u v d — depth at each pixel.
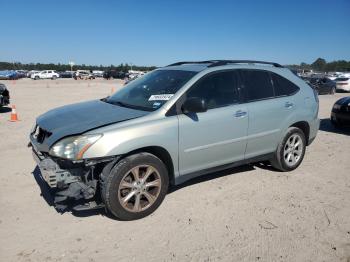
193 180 5.29
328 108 15.59
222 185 5.12
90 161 3.69
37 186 4.98
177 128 4.22
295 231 3.83
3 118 11.44
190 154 4.43
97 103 5.02
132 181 4.01
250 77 5.17
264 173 5.69
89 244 3.53
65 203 3.97
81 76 63.03
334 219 4.12
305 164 6.26
